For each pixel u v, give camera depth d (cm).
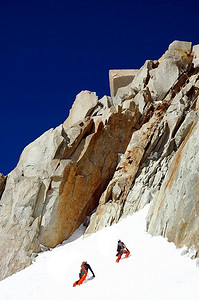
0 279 2381
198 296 1124
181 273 1345
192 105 2880
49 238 2641
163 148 2806
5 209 2783
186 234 1547
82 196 2847
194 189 1568
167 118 2906
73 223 2773
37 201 2755
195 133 1778
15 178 2930
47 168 2848
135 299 1252
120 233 2236
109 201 2739
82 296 1494
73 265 2073
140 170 2753
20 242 2566
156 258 1595
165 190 1920
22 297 1712
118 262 1788
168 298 1172
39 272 2150
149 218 2080
